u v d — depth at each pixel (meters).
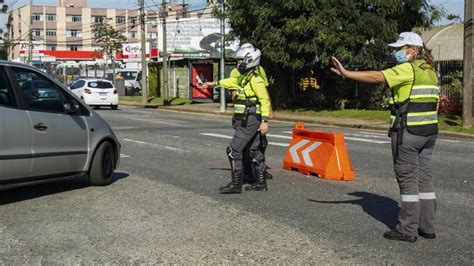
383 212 7.09
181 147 13.31
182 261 5.21
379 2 23.17
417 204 5.79
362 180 9.27
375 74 5.60
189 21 49.19
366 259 5.30
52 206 7.27
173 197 7.82
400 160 5.73
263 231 6.19
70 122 7.90
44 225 6.37
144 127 18.78
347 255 5.41
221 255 5.38
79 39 124.69
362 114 23.83
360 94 26.77
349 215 6.93
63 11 122.69
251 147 8.24
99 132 8.45
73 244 5.69
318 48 23.72
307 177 9.54
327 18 23.08
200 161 11.13
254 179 8.73
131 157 11.63
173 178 9.26
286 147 13.69
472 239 5.98
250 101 7.89
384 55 24.28
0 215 6.80
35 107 7.39
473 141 16.34
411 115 5.62
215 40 45.91
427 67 5.67
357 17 23.50
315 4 23.20
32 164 7.21
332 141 9.39
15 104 7.09
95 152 8.36
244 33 26.81
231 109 29.89
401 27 25.02
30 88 7.43
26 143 7.12
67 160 7.84
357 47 24.30
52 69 64.19
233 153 8.02
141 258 5.29
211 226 6.37
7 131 6.86
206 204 7.43
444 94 22.97
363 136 17.09
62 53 83.50
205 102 36.31
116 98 30.20
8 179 6.93
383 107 25.66
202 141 14.60
